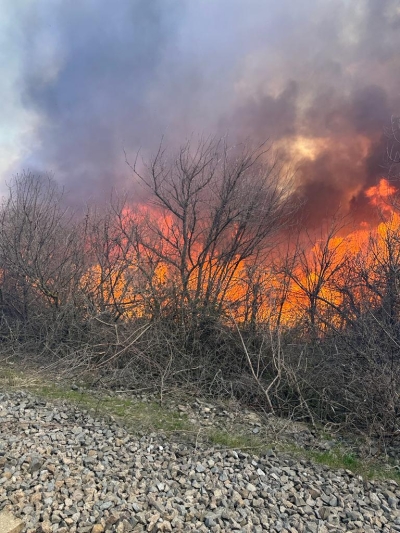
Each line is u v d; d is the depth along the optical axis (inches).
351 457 258.4
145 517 177.9
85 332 451.8
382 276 350.6
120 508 182.4
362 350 327.0
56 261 510.9
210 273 443.5
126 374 384.2
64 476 206.4
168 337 417.7
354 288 382.0
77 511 179.3
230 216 436.5
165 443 259.6
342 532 182.4
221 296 433.4
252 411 335.3
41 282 486.9
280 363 348.2
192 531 172.2
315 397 335.0
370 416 295.6
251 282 425.7
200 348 408.2
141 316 441.7
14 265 510.3
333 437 291.3
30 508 178.2
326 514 195.2
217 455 246.1
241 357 397.4
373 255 377.7
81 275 491.5
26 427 267.3
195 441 265.6
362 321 338.6
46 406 312.0
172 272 451.8
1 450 226.5
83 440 253.4
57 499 187.8
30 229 510.9
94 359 416.2
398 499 214.8
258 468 236.2
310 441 282.7
